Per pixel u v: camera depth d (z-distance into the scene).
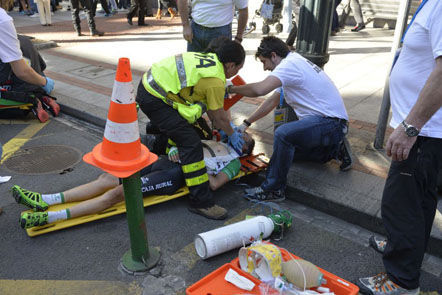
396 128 2.04
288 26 9.55
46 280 2.62
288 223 3.07
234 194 3.65
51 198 3.16
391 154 2.06
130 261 2.74
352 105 5.21
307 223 3.23
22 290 2.54
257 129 4.60
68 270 2.71
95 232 3.10
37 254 2.86
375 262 2.80
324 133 3.33
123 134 2.28
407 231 2.24
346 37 9.19
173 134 3.12
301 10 3.63
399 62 2.19
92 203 3.15
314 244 2.98
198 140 3.17
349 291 2.32
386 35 9.43
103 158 2.38
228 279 2.44
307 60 3.45
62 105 5.50
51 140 4.73
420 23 1.99
